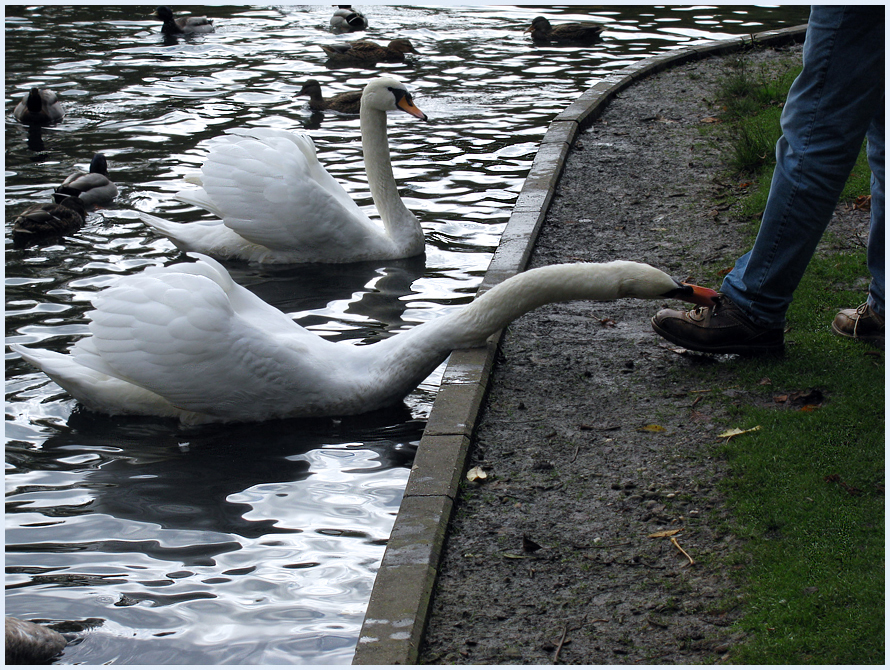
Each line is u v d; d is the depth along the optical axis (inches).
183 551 140.9
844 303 164.7
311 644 125.4
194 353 155.0
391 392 159.8
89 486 148.6
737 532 137.3
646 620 122.9
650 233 187.0
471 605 127.7
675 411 151.6
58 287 181.5
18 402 161.0
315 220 190.4
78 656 123.5
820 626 118.1
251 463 151.9
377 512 145.0
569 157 215.0
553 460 146.5
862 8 145.8
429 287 184.5
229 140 195.8
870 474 141.2
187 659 123.0
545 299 158.6
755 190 197.0
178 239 194.4
